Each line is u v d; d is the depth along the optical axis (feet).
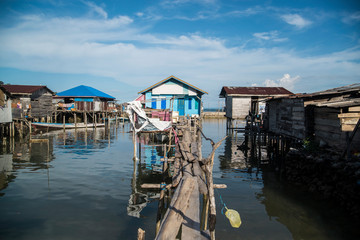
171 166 50.24
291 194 34.14
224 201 31.99
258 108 106.73
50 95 135.64
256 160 58.08
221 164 53.83
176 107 93.56
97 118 155.22
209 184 17.62
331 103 36.50
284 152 58.85
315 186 34.53
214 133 114.21
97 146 74.33
